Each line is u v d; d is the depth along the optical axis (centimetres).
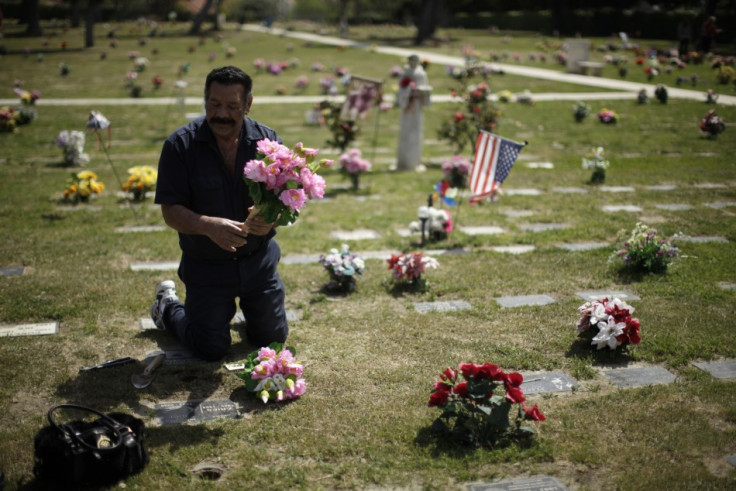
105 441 354
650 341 509
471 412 379
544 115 2019
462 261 722
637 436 382
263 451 371
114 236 808
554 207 969
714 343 506
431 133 1791
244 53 4559
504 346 505
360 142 1675
